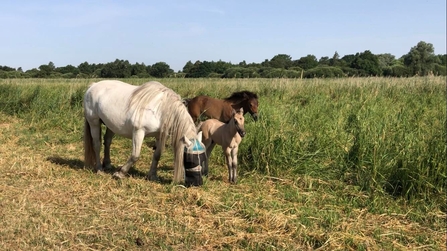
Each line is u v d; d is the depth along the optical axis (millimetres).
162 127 5625
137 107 5703
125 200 4980
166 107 5605
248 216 4512
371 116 8422
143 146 8445
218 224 4324
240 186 5742
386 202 5133
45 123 10562
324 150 6816
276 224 4262
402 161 5520
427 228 4441
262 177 6129
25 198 4820
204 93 15000
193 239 3959
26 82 19969
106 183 5637
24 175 5895
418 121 8328
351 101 12062
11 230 3941
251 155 6699
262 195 5324
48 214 4379
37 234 3891
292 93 14953
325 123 8047
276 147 6426
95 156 6445
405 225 4520
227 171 6648
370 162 5879
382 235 4152
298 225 4254
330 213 4648
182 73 57344
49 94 13469
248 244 3859
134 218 4414
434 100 12742
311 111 9148
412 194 5172
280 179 5988
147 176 6141
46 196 5008
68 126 10422
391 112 9656
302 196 5320
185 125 5504
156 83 5961
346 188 5602
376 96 12508
